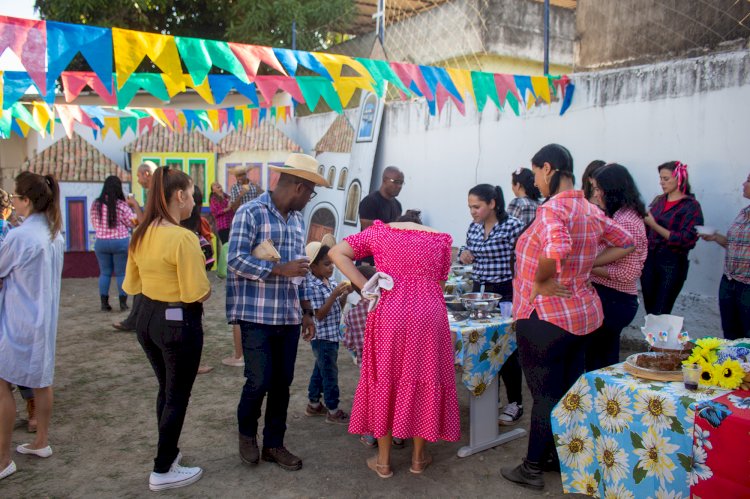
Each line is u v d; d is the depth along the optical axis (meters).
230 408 4.74
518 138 7.20
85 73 5.37
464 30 9.28
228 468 3.72
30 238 3.55
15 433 4.22
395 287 3.50
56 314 3.79
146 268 3.21
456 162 8.14
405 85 4.92
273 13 12.62
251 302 3.49
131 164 12.12
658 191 5.83
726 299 4.71
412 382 3.42
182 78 3.74
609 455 2.94
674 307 5.73
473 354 3.78
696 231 4.91
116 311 8.37
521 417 4.54
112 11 12.69
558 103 6.70
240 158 12.39
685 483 2.62
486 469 3.72
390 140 9.45
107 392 5.12
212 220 11.26
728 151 5.26
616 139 6.17
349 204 9.96
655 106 5.79
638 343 6.07
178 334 3.22
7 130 6.31
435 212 8.57
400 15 10.22
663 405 2.69
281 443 3.79
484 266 4.67
